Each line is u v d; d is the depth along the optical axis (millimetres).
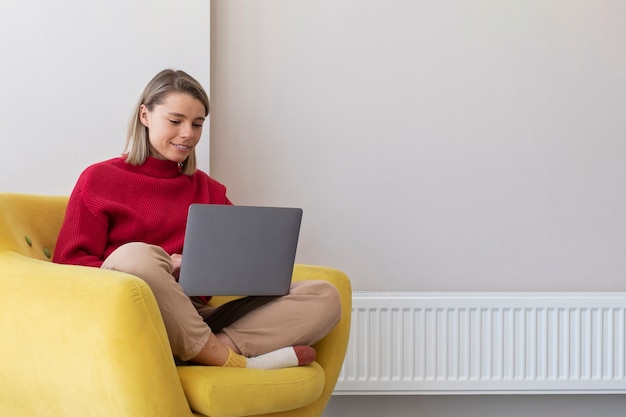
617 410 2758
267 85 2693
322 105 2707
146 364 1514
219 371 1657
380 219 2723
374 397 2730
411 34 2721
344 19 2707
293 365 1808
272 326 1837
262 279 1803
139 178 2117
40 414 1693
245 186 2688
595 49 2758
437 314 2566
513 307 2564
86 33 2516
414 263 2730
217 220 1726
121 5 2527
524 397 2754
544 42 2748
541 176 2754
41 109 2498
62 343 1582
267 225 1778
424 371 2559
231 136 2682
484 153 2740
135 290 1524
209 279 1743
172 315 1685
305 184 2705
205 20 2562
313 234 2705
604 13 2756
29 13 2490
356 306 2543
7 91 2482
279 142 2697
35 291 1620
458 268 2740
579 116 2758
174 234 2125
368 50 2713
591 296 2584
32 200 2078
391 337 2557
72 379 1584
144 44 2535
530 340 2576
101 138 2523
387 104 2719
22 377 1692
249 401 1643
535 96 2748
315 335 1882
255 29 2691
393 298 2547
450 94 2730
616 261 2762
